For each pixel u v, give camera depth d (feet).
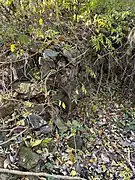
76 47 5.00
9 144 4.00
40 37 4.92
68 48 4.89
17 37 4.82
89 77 5.45
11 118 4.28
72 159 4.24
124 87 5.90
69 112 4.84
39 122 4.31
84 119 4.96
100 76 5.73
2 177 3.74
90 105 5.28
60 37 5.07
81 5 5.53
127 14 5.59
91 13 5.57
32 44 4.80
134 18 5.72
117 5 5.71
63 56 4.76
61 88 4.70
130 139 4.95
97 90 5.45
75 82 4.94
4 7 4.94
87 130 4.83
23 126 4.19
